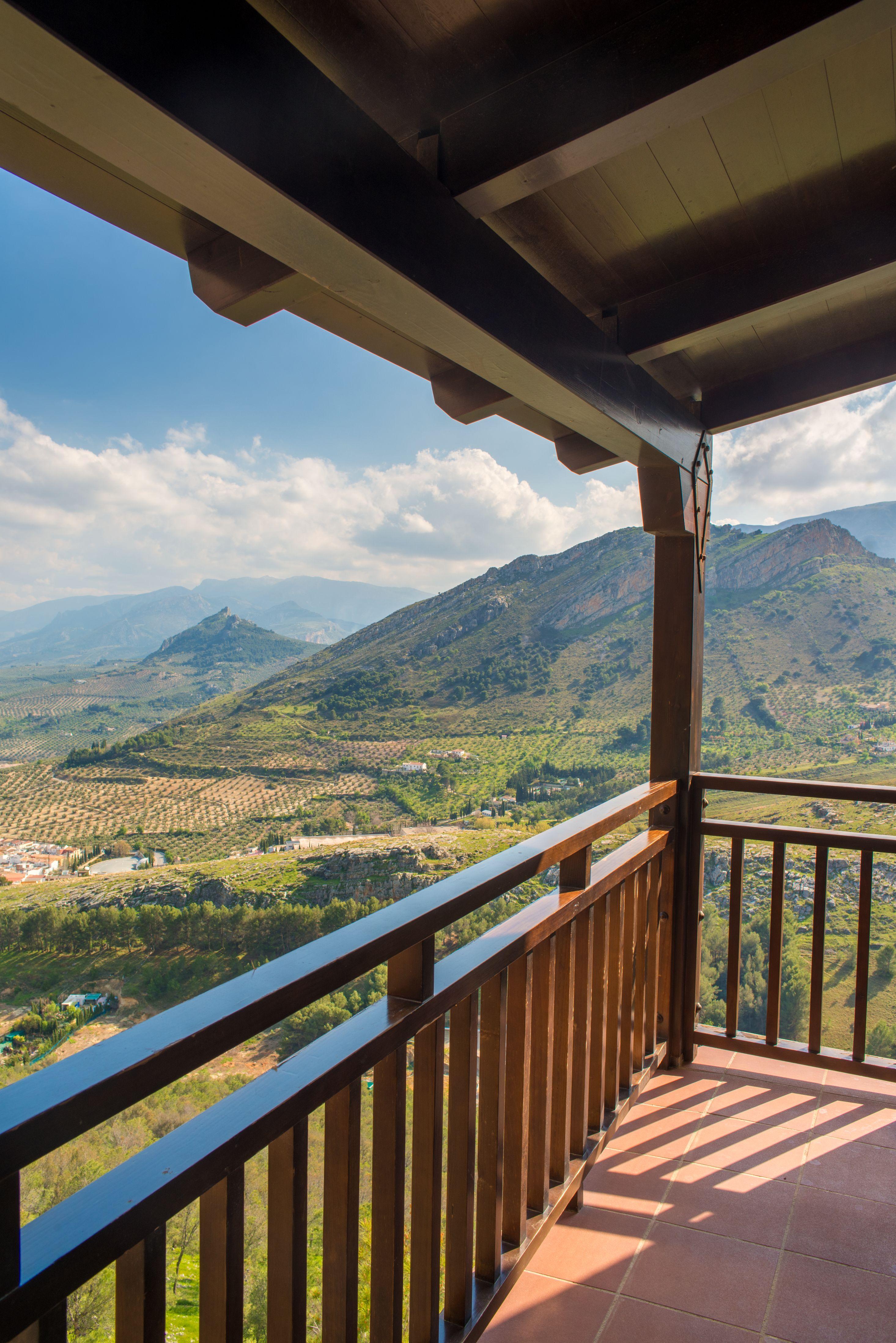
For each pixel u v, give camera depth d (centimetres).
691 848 249
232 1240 73
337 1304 93
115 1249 60
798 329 232
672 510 238
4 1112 52
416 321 132
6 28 62
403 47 119
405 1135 103
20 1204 53
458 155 129
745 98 143
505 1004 135
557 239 180
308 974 79
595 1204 179
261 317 153
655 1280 154
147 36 73
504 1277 138
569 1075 165
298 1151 83
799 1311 147
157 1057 62
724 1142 204
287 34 111
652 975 233
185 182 88
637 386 206
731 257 193
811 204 175
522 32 118
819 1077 238
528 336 151
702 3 113
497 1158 135
